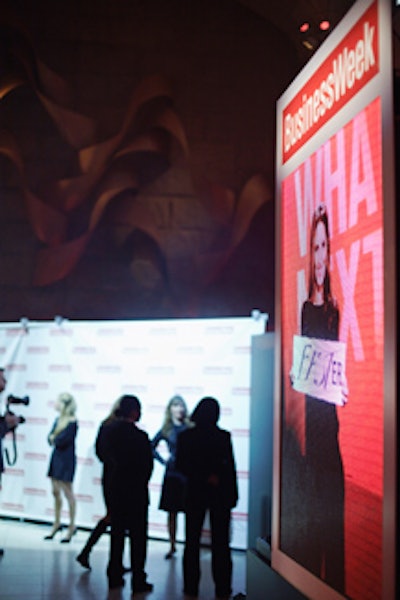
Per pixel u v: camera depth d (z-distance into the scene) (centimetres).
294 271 269
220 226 1046
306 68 263
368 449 201
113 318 1041
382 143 196
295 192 270
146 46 1062
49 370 832
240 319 745
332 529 224
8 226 1040
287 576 262
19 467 839
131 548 563
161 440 768
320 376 238
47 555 686
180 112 1052
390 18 196
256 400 711
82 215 1047
